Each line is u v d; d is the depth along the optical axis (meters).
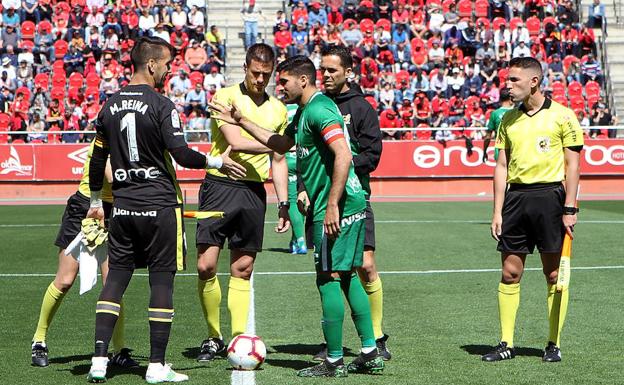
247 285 14.12
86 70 55.44
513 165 13.66
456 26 57.94
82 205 13.24
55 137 51.03
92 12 57.31
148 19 57.62
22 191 49.59
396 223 34.41
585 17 63.09
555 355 13.31
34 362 13.02
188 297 19.06
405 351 14.05
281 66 12.56
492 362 13.27
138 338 15.05
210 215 12.38
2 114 52.81
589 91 56.84
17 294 19.31
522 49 56.91
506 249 13.70
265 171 14.08
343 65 13.50
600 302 18.19
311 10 59.28
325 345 13.59
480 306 17.91
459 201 45.88
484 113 53.53
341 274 12.56
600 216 36.66
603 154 50.00
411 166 50.03
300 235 25.83
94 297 18.95
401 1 59.97
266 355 13.68
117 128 12.01
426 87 54.53
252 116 13.96
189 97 52.44
